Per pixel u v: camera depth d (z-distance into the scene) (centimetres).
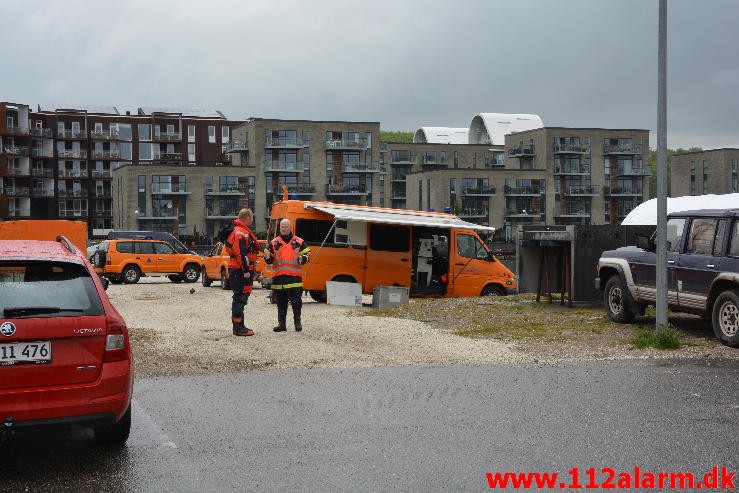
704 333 1205
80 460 547
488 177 10319
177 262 3241
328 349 1084
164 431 627
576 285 1577
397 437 602
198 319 1521
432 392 776
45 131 10544
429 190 10456
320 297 1972
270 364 959
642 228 1598
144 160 11138
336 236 1884
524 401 730
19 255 557
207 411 698
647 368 908
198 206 9456
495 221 10331
